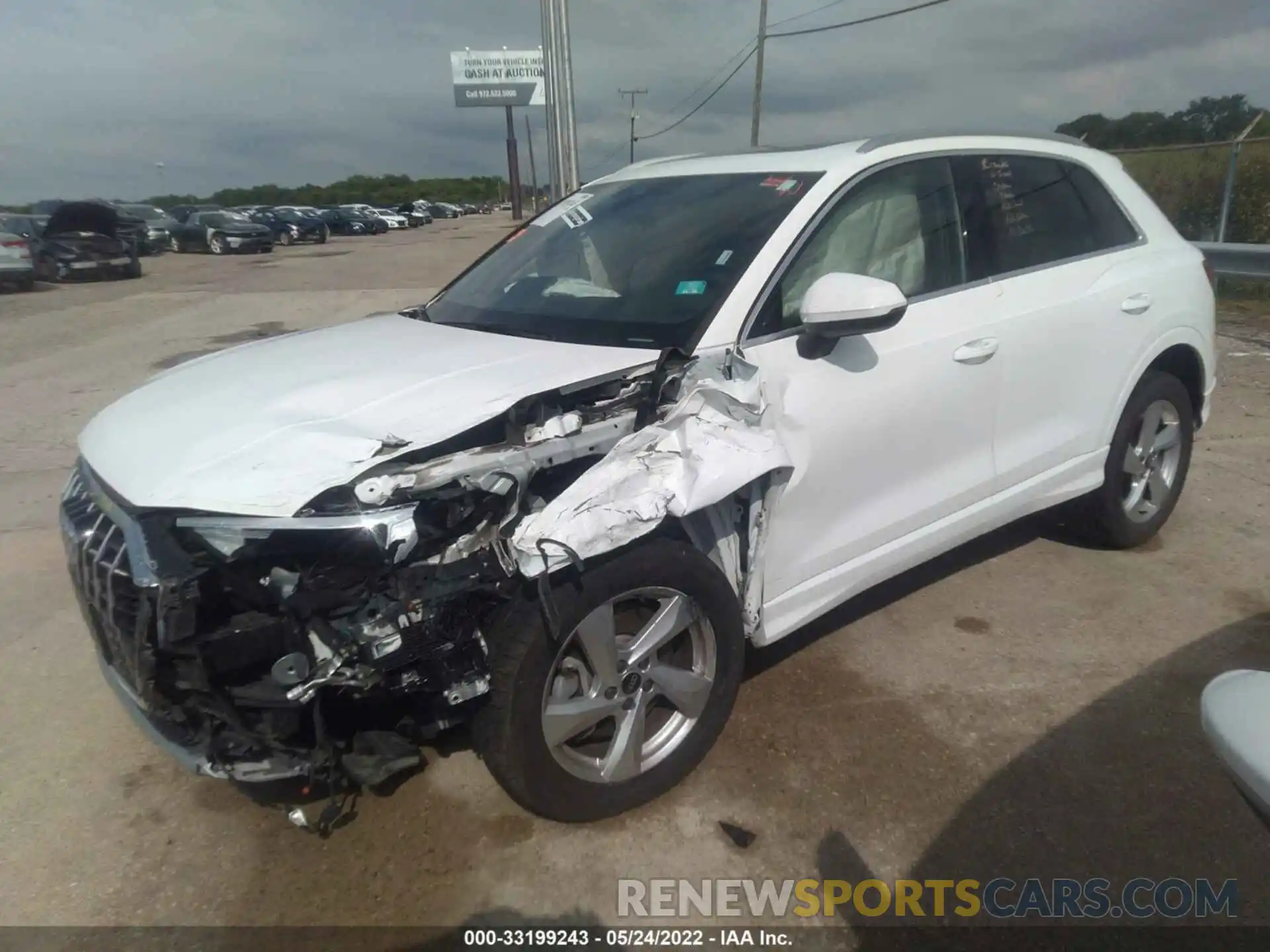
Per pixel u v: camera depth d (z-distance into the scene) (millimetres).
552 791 2570
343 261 24703
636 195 3697
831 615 3877
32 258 19172
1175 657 3516
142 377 9328
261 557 2158
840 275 2727
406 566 2230
